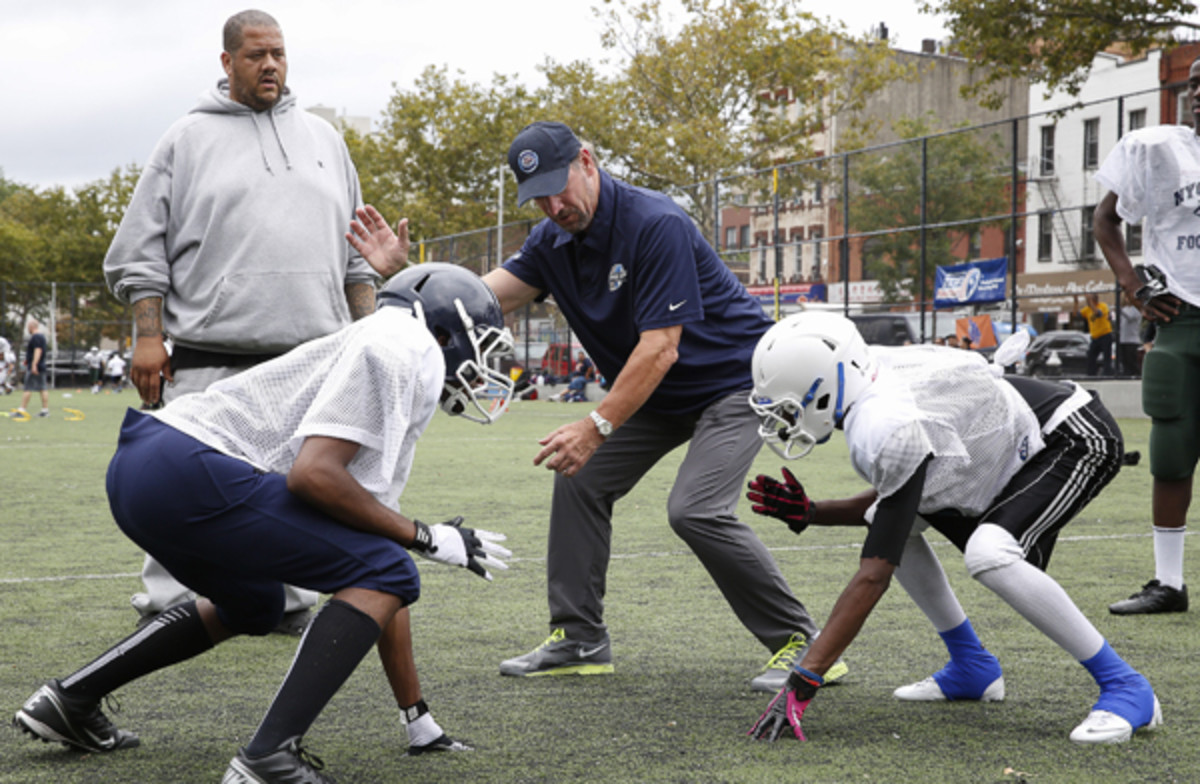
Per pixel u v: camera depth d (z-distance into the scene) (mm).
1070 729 2934
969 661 3199
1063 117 17359
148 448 2488
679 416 3697
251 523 2416
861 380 2807
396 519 2449
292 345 4242
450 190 42000
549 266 3812
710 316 3674
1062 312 17672
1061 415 3127
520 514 7629
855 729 2945
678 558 5828
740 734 2908
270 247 4188
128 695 3291
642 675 3582
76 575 5316
